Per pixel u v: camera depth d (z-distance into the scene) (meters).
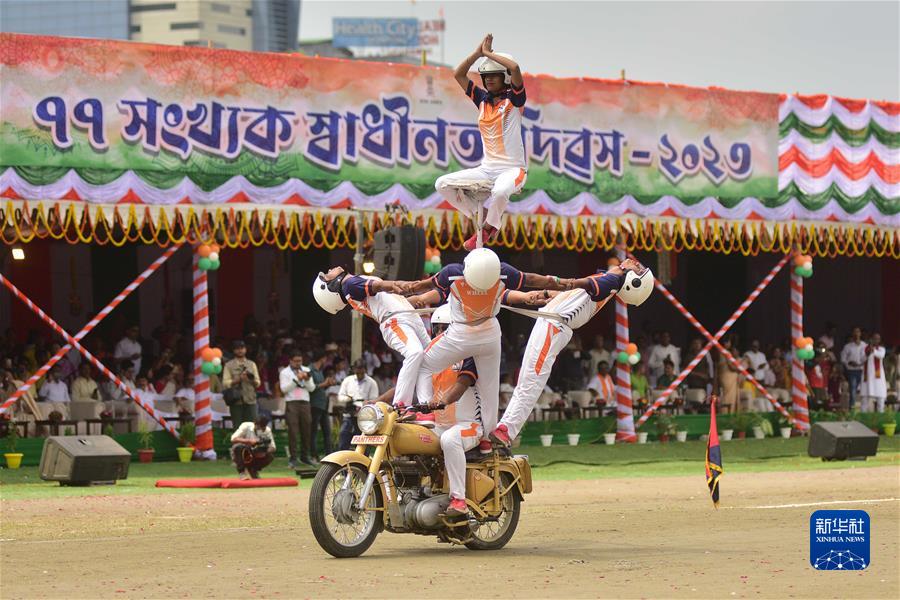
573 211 30.97
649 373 35.69
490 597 11.07
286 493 22.09
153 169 26.92
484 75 15.58
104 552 14.38
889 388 39.28
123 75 26.73
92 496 21.33
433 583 11.89
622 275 14.93
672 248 33.03
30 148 25.98
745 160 33.12
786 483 23.84
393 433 13.89
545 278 14.59
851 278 44.41
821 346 38.09
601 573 12.48
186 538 15.75
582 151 31.16
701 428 34.25
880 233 34.97
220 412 29.95
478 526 14.41
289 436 27.08
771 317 44.03
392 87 29.11
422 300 14.75
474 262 13.83
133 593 11.45
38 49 26.08
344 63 28.67
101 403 28.47
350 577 12.30
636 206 31.72
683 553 13.98
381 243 24.67
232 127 27.61
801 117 33.81
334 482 14.12
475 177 15.37
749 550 14.18
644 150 31.91
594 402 33.75
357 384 25.95
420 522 13.87
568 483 24.33
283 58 28.12
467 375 14.41
